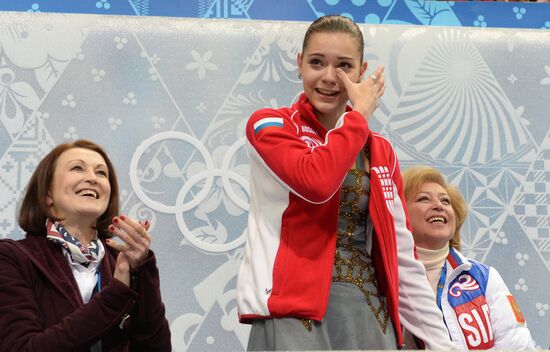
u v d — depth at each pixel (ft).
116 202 8.73
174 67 11.20
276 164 6.70
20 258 7.62
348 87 7.14
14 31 11.05
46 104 10.86
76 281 7.86
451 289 9.65
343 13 11.79
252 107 11.19
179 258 10.61
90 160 8.45
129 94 11.03
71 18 11.19
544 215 11.25
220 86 11.21
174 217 10.73
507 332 9.48
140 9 11.58
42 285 7.61
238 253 10.73
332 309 6.47
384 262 6.72
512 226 11.16
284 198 6.77
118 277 7.50
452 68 11.59
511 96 11.60
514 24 12.09
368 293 6.63
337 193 6.73
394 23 11.82
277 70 11.35
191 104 11.11
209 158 10.97
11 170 10.59
